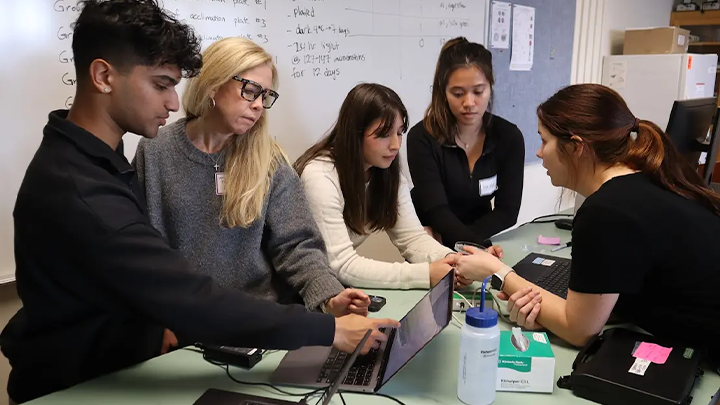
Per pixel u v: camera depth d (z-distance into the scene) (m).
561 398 1.01
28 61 1.55
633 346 1.10
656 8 5.04
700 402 0.99
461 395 1.00
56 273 0.94
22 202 0.93
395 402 0.99
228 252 1.38
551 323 1.20
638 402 0.95
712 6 4.86
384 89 1.57
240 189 1.33
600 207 1.08
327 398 0.88
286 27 2.16
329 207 1.54
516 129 2.05
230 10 1.96
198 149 1.34
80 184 0.90
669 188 1.14
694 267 1.08
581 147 1.16
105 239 0.89
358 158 1.57
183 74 1.00
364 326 1.09
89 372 1.09
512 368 1.03
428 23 2.77
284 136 2.22
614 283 1.07
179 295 0.92
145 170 1.34
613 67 4.25
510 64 3.35
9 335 1.08
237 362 1.12
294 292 1.43
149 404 0.98
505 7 3.23
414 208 1.92
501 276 1.37
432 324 1.14
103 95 0.94
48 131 0.95
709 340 1.10
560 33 3.77
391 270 1.51
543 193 3.98
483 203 2.09
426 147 1.99
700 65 4.06
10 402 1.13
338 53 2.37
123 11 0.90
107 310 0.97
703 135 2.12
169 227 1.36
